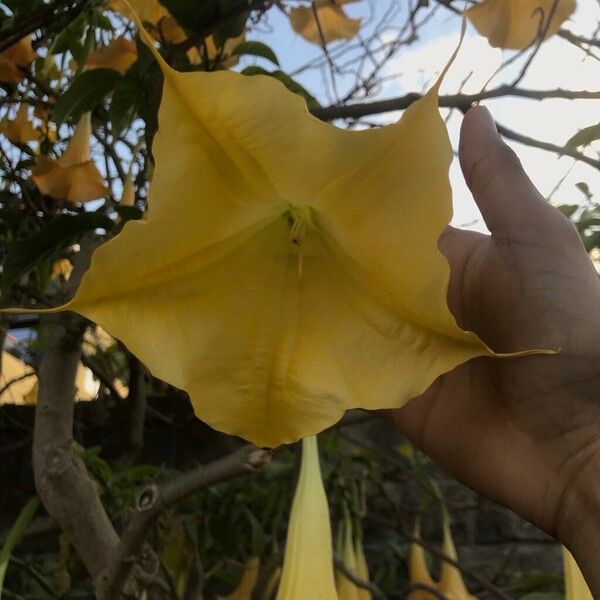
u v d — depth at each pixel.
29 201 0.68
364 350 0.24
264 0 0.47
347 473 0.69
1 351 0.84
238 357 0.25
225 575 0.72
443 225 0.19
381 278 0.22
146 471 0.66
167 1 0.46
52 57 0.77
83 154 0.63
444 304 0.19
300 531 0.34
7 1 0.58
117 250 0.20
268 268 0.26
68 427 0.45
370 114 0.51
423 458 0.85
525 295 0.29
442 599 0.57
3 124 0.74
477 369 0.35
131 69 0.49
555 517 0.32
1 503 0.92
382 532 0.93
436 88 0.18
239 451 0.38
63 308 0.20
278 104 0.19
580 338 0.29
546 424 0.31
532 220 0.29
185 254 0.22
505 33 0.49
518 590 0.84
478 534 0.97
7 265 0.44
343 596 0.54
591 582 0.30
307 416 0.24
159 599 0.66
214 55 0.54
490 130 0.30
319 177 0.20
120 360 1.01
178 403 0.92
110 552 0.42
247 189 0.22
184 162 0.20
